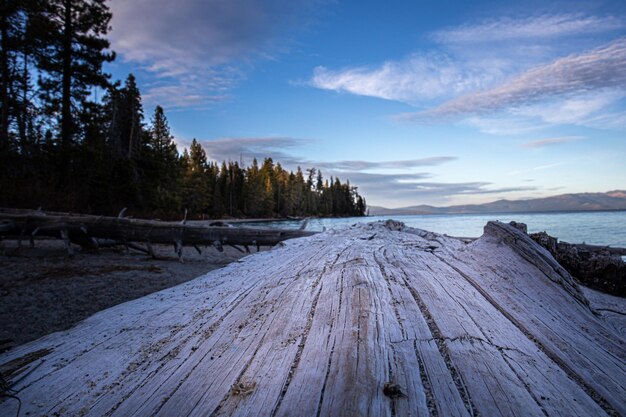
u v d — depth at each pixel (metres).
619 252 8.51
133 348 2.25
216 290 3.45
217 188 63.97
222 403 1.56
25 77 23.33
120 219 10.35
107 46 23.39
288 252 4.99
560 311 2.75
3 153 18.17
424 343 1.91
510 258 3.67
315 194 108.50
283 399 1.52
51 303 5.65
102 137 27.30
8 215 9.96
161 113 54.38
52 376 1.93
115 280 7.29
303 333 2.12
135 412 1.57
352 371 1.64
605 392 1.66
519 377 1.68
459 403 1.46
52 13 22.00
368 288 2.70
